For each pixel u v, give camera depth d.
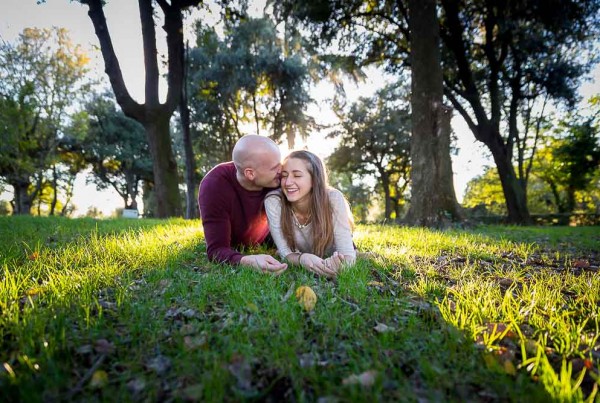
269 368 1.14
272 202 2.48
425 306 1.68
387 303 1.69
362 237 4.15
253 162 2.29
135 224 5.76
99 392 1.03
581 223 20.36
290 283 2.01
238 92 20.17
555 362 1.22
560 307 1.67
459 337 1.33
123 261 2.53
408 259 2.79
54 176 27.61
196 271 2.34
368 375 1.07
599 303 1.81
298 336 1.32
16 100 19.36
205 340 1.28
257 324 1.41
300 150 2.45
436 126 8.17
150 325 1.40
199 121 20.70
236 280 1.93
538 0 11.59
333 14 12.15
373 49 14.22
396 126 25.67
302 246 2.65
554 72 15.03
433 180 8.07
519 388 1.04
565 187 26.83
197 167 26.48
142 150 29.00
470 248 3.47
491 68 14.52
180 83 10.79
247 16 12.38
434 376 1.08
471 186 35.12
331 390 1.02
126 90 10.01
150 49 10.10
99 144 27.16
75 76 21.17
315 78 16.61
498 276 2.42
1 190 23.53
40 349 1.20
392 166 29.05
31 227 4.67
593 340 1.34
